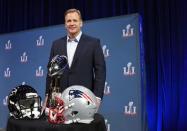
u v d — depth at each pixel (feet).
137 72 11.64
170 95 12.46
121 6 13.73
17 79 14.99
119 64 12.02
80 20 8.07
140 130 11.46
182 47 12.35
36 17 15.87
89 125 6.34
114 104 12.04
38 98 7.06
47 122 6.27
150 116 12.89
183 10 12.43
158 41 12.89
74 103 6.29
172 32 12.59
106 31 12.37
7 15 16.62
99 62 7.82
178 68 12.39
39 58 14.28
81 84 7.84
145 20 13.25
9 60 15.29
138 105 11.55
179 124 12.19
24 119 6.72
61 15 15.20
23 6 16.22
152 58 12.98
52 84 7.00
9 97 7.06
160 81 12.74
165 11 12.77
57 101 6.38
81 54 7.93
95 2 14.25
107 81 12.24
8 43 15.37
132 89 11.71
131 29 11.84
